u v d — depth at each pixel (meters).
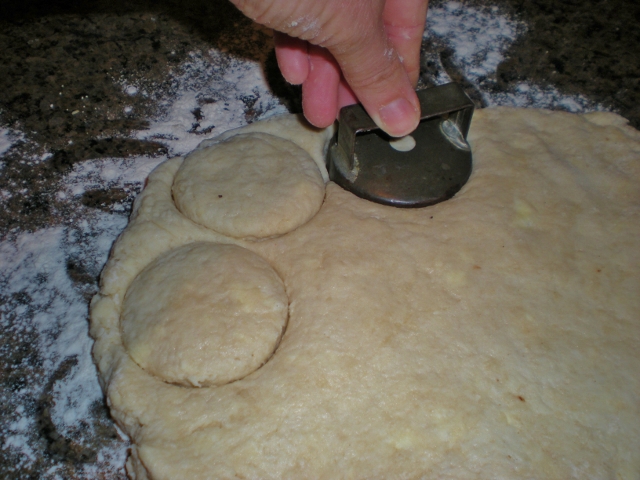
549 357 0.22
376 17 0.21
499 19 0.37
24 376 0.25
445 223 0.25
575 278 0.24
